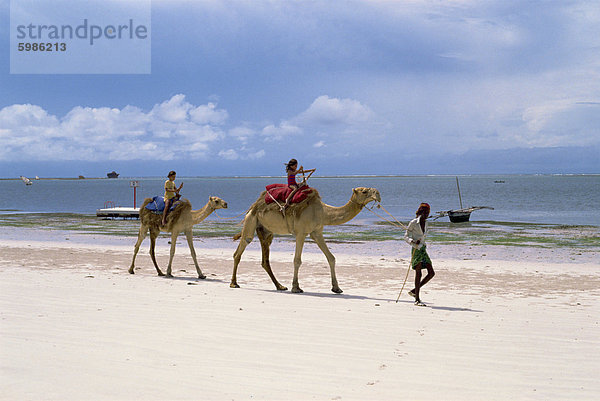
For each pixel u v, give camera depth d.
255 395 4.84
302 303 9.38
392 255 19.31
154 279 12.32
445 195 95.56
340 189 138.00
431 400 4.83
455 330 7.46
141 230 13.53
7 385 4.80
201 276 12.95
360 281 12.89
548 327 7.72
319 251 20.80
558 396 4.97
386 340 6.85
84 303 8.66
